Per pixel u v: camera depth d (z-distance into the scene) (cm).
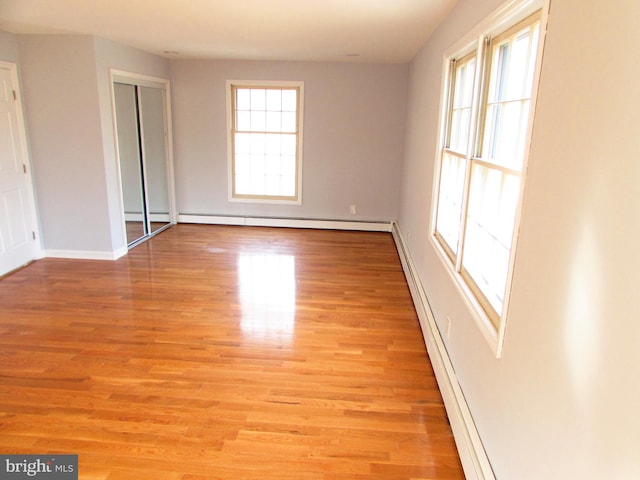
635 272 91
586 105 116
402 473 214
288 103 671
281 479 209
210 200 696
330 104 657
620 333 96
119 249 535
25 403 259
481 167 245
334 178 682
